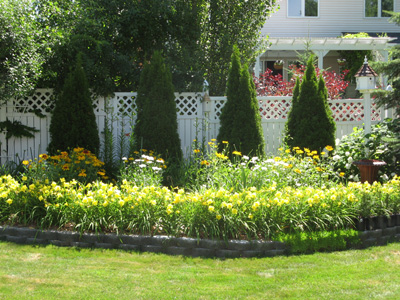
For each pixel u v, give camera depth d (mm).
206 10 10141
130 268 4172
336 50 17109
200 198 4988
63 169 6402
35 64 7539
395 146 7477
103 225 5023
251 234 4922
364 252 4770
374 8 18000
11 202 5121
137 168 6930
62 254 4531
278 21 17438
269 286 3734
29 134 8398
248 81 8406
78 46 8344
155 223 4996
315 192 5562
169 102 8188
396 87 7719
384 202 5582
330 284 3779
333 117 9320
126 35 9438
